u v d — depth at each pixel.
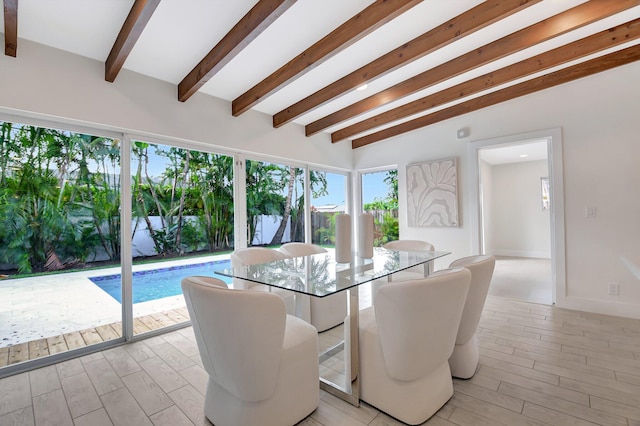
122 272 2.86
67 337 2.58
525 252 7.27
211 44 2.47
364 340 1.84
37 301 2.46
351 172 5.55
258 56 2.70
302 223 4.70
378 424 1.67
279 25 2.31
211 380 1.72
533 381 2.01
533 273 5.27
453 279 1.54
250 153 3.90
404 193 4.86
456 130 4.32
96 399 1.93
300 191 4.67
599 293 3.31
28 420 1.73
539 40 2.55
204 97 3.32
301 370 1.70
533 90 3.59
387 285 1.59
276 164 4.31
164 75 2.91
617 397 1.83
